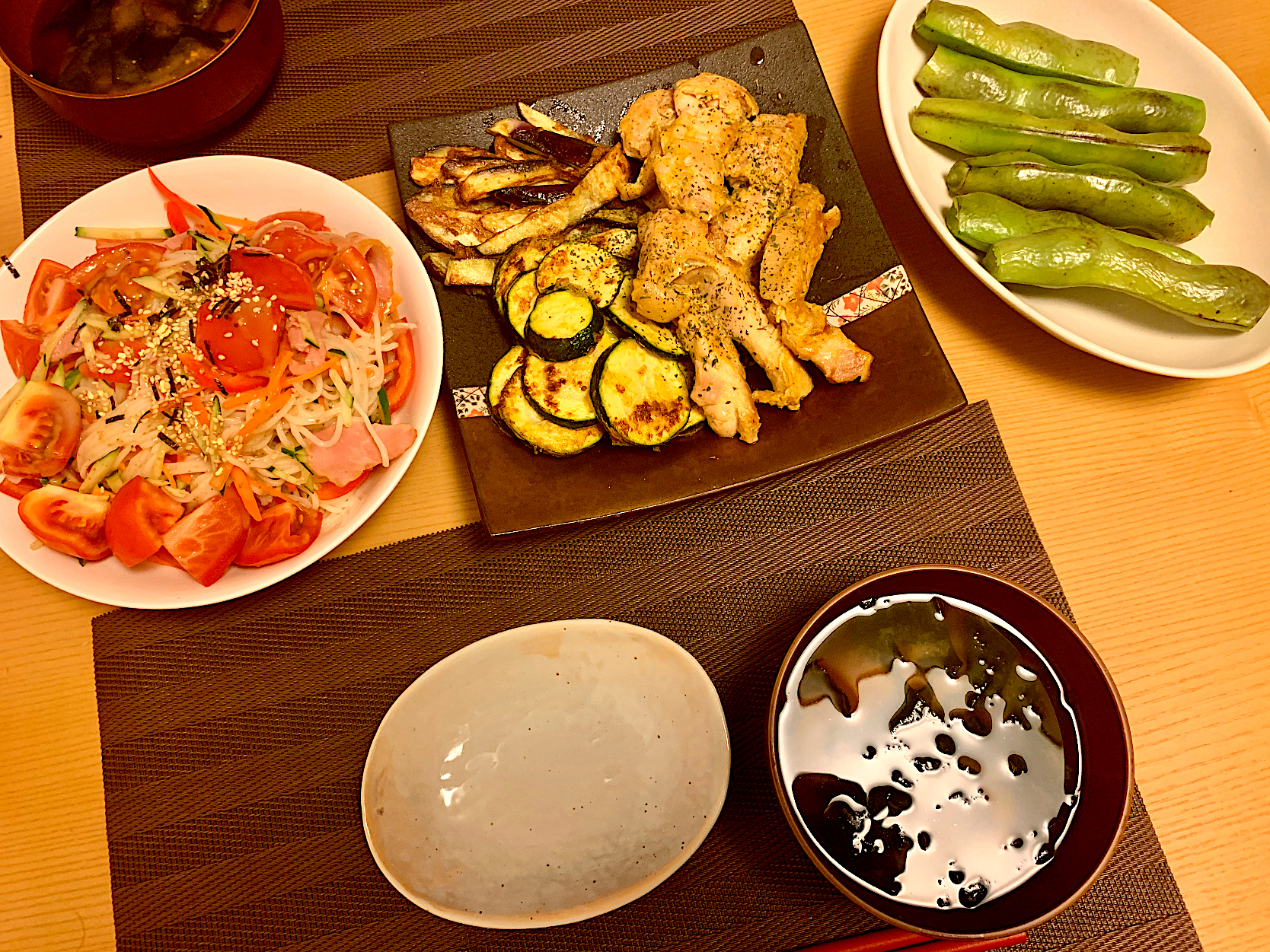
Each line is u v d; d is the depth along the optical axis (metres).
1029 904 0.34
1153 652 0.41
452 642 0.41
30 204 0.45
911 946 0.37
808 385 0.42
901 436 0.43
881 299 0.43
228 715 0.40
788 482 0.43
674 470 0.41
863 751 0.36
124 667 0.40
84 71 0.41
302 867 0.39
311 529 0.40
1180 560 0.42
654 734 0.38
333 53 0.47
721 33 0.48
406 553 0.42
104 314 0.41
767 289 0.41
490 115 0.45
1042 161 0.43
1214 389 0.44
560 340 0.41
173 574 0.39
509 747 0.38
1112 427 0.44
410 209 0.44
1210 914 0.38
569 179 0.44
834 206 0.44
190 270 0.42
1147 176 0.43
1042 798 0.36
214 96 0.42
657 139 0.43
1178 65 0.46
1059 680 0.36
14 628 0.40
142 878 0.38
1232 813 0.39
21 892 0.38
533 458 0.41
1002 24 0.46
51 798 0.39
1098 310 0.43
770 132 0.43
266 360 0.40
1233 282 0.41
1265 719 0.40
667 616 0.42
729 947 0.38
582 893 0.37
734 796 0.39
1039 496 0.43
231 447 0.40
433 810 0.38
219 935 0.38
